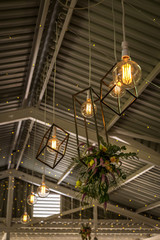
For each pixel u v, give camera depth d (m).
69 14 4.16
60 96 6.55
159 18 3.97
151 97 5.33
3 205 11.54
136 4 3.92
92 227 11.46
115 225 11.47
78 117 6.78
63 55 5.38
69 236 12.09
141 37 4.32
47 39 5.10
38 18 4.48
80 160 2.17
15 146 10.20
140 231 11.68
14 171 11.79
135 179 8.84
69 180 11.60
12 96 6.58
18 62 5.44
